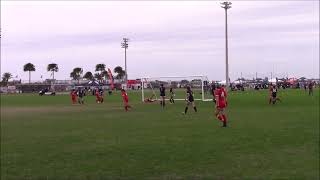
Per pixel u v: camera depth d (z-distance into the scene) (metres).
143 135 18.95
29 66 166.75
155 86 62.47
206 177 10.64
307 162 12.23
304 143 15.66
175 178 10.57
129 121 26.62
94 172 11.35
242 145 15.38
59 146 16.06
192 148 14.88
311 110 33.03
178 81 71.56
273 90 43.19
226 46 74.38
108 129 22.00
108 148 15.30
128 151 14.51
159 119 27.75
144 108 40.94
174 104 47.81
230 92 84.69
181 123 24.47
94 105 48.38
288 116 27.67
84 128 22.78
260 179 10.34
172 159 12.90
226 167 11.70
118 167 11.91
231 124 23.14
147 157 13.30
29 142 17.31
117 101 58.78
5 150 15.20
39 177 10.89
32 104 52.22
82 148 15.43
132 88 99.31
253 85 120.50
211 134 18.80
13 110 40.31
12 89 125.25
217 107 22.36
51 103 54.50
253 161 12.43
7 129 22.67
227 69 73.94
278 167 11.62
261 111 32.75
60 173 11.31
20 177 10.92
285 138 17.02
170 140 17.03
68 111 38.16
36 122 26.97
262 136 17.75
